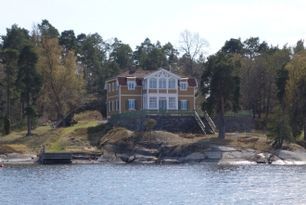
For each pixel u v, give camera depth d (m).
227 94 151.88
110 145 150.88
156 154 146.12
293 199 77.44
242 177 105.12
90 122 177.38
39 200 77.44
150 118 159.62
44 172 117.88
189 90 183.62
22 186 93.25
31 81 168.00
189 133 160.62
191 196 80.69
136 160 144.88
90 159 146.75
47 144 156.88
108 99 190.00
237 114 170.62
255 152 142.62
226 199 77.62
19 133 171.00
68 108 190.25
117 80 181.25
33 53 168.50
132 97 181.25
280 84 164.75
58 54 182.75
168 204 73.62
